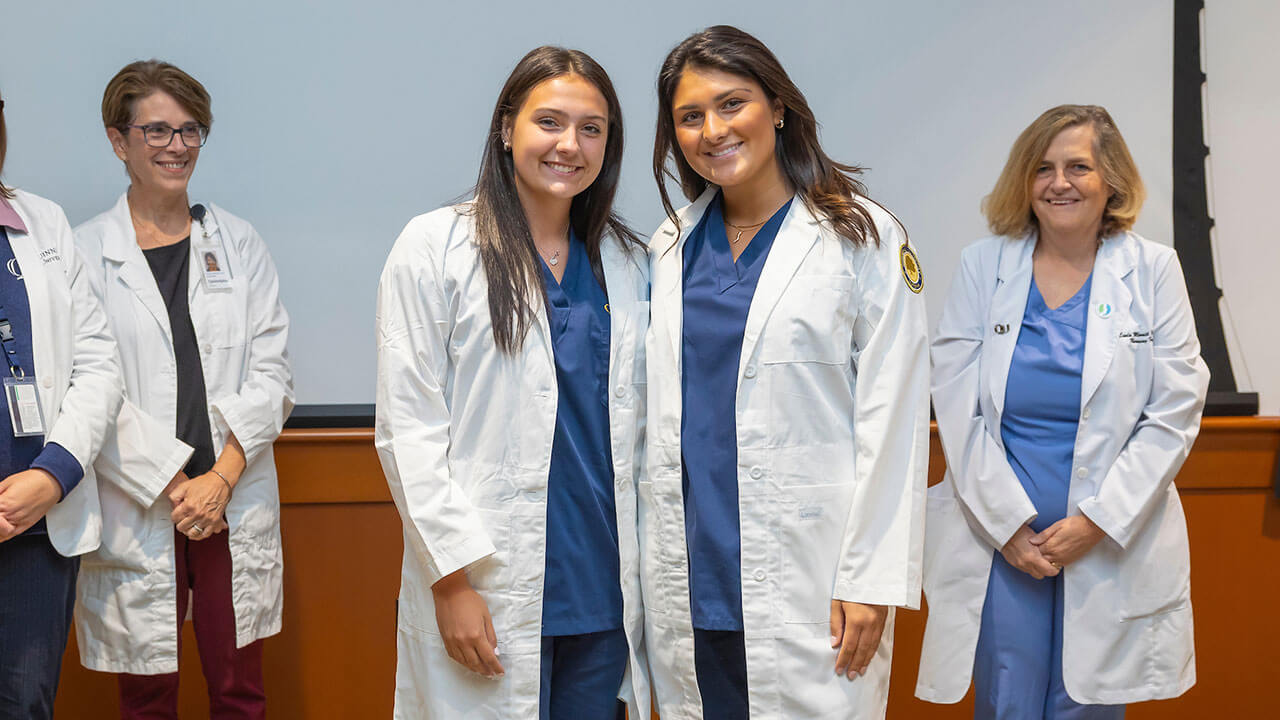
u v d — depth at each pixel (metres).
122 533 1.93
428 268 1.47
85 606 1.97
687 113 1.52
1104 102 2.70
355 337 2.61
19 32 2.46
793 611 1.47
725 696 1.56
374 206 2.60
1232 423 2.40
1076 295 1.90
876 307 1.52
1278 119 2.69
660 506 1.52
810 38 2.68
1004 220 1.97
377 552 2.36
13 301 1.66
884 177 2.71
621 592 1.54
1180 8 2.68
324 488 2.34
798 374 1.49
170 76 1.96
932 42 2.69
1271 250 2.72
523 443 1.46
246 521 2.04
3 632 1.64
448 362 1.50
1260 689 2.45
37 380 1.65
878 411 1.49
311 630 2.35
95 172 2.51
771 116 1.54
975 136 2.71
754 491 1.48
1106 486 1.81
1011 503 1.82
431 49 2.60
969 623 1.89
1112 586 1.84
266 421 2.03
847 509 1.50
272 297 2.15
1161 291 1.88
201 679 2.35
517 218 1.51
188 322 2.03
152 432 1.90
